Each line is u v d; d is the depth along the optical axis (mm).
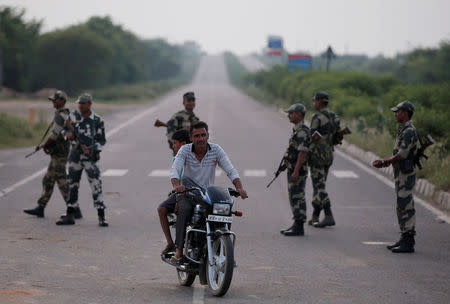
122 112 81125
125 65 185875
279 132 55688
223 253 12461
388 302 12047
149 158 37938
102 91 131000
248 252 16391
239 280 13625
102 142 19641
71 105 91812
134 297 12117
